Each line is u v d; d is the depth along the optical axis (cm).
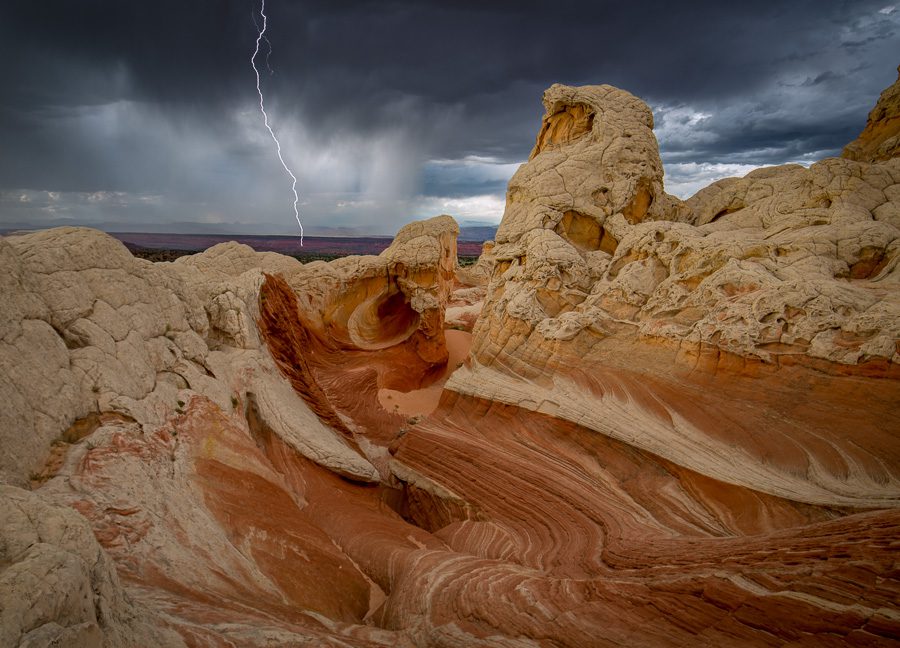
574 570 888
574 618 675
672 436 1165
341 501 1267
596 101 2038
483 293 4812
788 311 1127
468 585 852
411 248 2828
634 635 607
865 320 1016
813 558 623
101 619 413
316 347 2545
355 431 1870
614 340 1466
